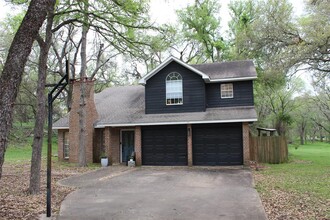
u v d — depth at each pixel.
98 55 25.36
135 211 7.57
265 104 38.62
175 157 18.72
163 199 8.94
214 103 19.69
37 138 10.02
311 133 67.00
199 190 10.32
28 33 5.72
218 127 18.16
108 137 19.78
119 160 20.86
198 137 18.42
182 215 7.11
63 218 7.07
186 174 14.55
